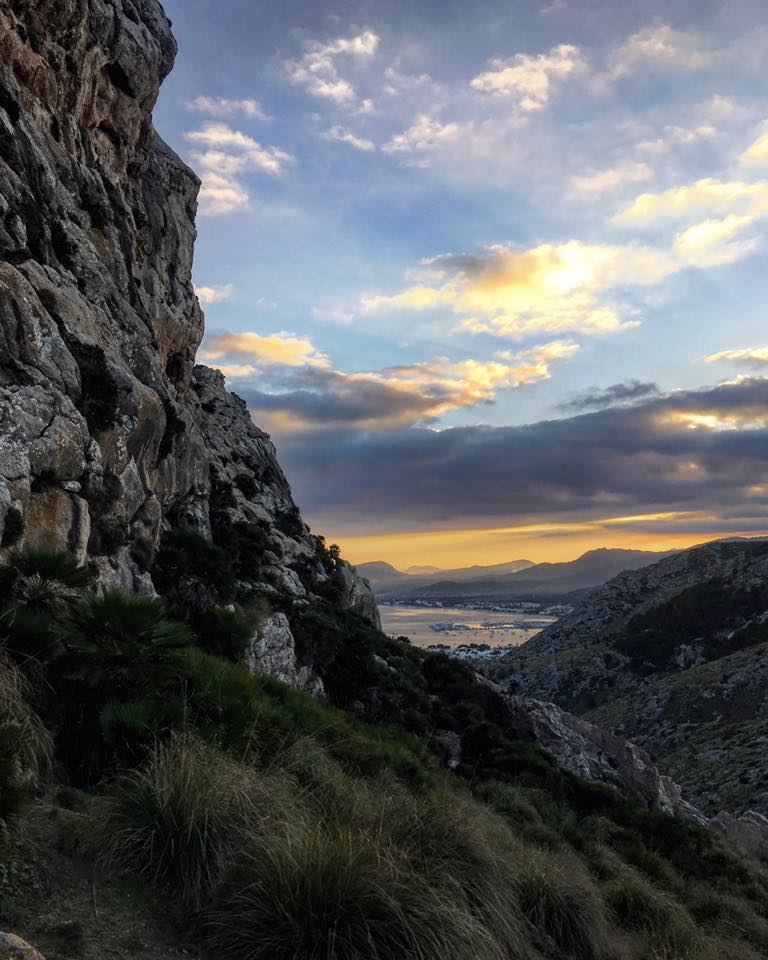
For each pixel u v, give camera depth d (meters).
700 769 65.06
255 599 19.47
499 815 11.55
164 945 3.83
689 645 108.19
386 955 4.11
